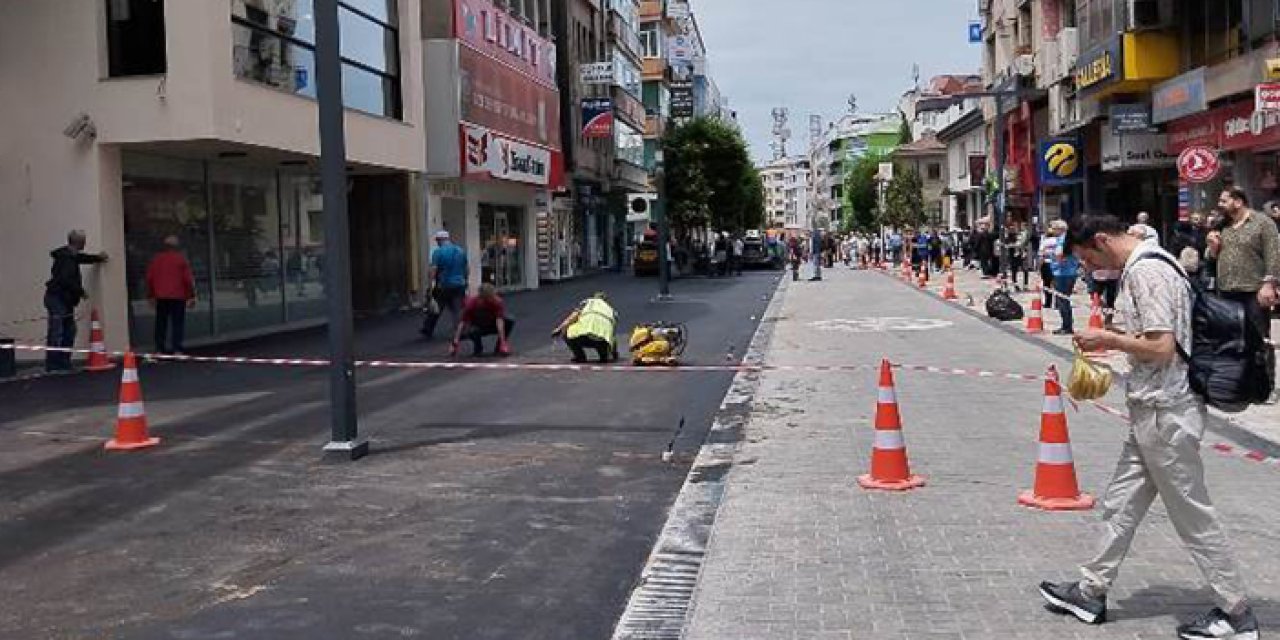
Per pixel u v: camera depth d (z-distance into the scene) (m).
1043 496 7.36
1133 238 5.04
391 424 11.11
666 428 10.77
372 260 27.70
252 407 12.30
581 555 6.65
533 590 6.01
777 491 7.99
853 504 7.54
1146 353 4.79
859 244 63.41
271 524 7.41
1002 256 33.41
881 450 8.04
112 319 17.72
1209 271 16.33
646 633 5.35
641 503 7.88
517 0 36.41
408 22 26.03
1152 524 6.74
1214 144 23.73
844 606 5.54
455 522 7.41
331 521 7.46
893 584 5.85
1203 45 25.25
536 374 14.91
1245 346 4.75
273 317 22.83
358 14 23.78
